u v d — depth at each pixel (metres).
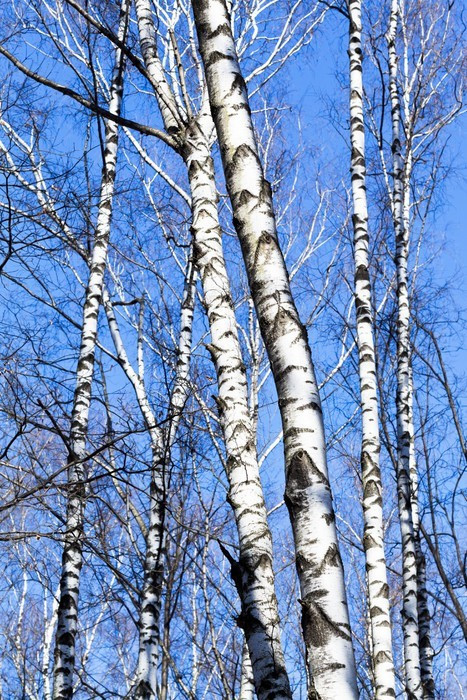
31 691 14.70
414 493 8.73
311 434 3.06
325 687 2.69
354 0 9.06
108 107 9.43
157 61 5.13
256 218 3.47
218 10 3.92
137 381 7.86
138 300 9.34
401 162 10.32
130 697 7.41
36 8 7.02
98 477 5.29
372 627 6.63
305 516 2.94
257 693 3.57
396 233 9.80
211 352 4.58
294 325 3.25
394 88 10.73
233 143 3.63
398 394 8.70
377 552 6.84
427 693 7.95
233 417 4.35
